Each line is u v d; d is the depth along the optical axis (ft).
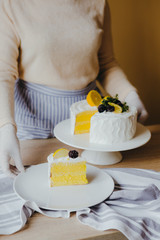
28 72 5.54
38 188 3.81
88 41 5.65
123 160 4.84
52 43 5.34
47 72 5.50
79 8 5.59
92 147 4.50
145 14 9.37
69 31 5.47
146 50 9.71
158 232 3.28
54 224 3.31
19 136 5.66
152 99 10.23
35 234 3.15
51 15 5.32
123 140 4.72
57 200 3.58
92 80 6.07
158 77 10.05
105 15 6.23
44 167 4.31
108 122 4.55
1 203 3.61
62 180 3.87
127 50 9.57
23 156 4.84
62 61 5.53
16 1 5.08
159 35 9.64
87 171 4.20
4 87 4.91
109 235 3.21
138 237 3.13
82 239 3.12
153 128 6.17
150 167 4.64
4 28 5.07
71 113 4.97
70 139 4.78
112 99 4.97
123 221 3.22
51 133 5.74
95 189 3.82
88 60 5.79
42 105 5.74
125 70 9.75
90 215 3.39
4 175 4.20
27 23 5.16
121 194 3.65
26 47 5.29
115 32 9.33
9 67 5.13
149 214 3.46
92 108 5.02
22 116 5.73
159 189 3.85
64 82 5.67
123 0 9.11
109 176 4.09
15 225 3.24
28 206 3.42
